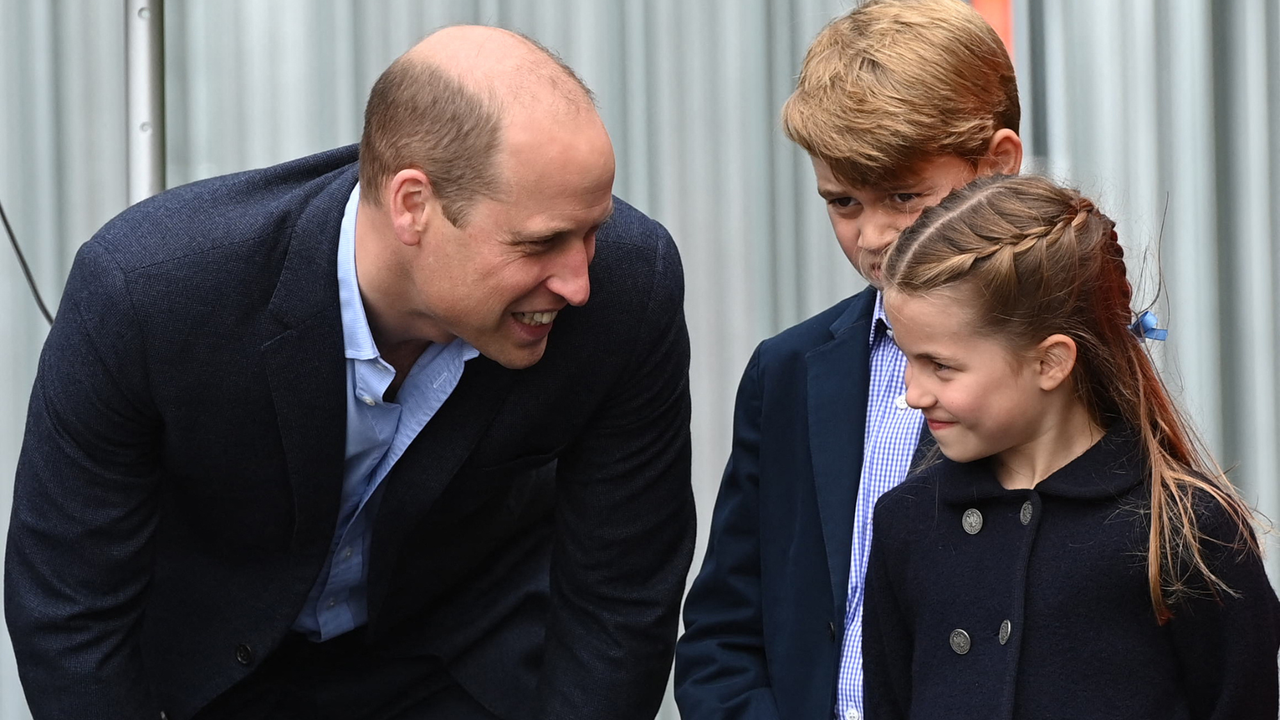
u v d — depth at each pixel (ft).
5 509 25.55
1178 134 26.12
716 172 26.02
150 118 22.65
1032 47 25.98
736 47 25.93
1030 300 13.55
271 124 25.64
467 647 18.83
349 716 18.85
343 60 25.68
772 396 17.07
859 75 15.61
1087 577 13.62
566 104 14.30
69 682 16.37
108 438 15.84
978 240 13.70
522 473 17.37
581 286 14.57
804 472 16.70
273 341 15.58
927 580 14.52
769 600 16.75
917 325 13.79
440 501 17.07
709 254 26.12
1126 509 13.73
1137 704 13.43
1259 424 26.45
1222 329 26.37
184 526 17.49
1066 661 13.61
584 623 17.88
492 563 19.17
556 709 17.74
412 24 25.72
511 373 16.33
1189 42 26.04
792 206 26.05
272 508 16.67
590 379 16.49
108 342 15.37
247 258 15.56
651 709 18.22
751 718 16.29
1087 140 26.05
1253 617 13.42
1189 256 26.27
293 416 15.87
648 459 17.31
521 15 25.81
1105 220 14.46
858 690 15.89
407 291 15.33
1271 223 26.32
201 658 17.74
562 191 14.11
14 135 25.26
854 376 16.48
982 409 13.73
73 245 25.45
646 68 25.93
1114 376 14.03
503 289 14.53
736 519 17.33
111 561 16.35
